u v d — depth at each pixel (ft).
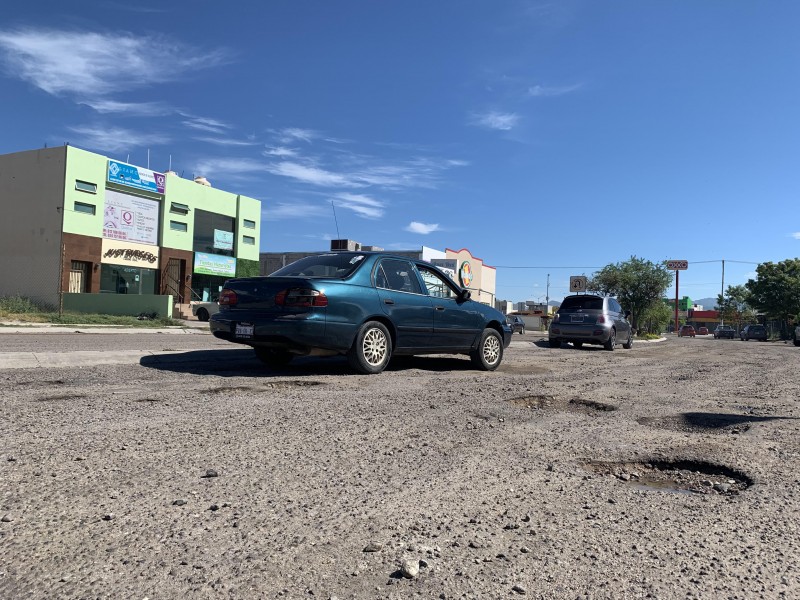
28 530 8.11
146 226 108.37
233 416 15.42
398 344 25.41
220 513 9.00
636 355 47.70
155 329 68.08
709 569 7.85
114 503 9.19
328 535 8.39
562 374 29.04
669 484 11.75
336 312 22.86
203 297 122.11
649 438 15.19
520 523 9.22
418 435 14.47
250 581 6.99
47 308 92.22
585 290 78.74
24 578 6.85
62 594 6.55
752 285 191.01
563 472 12.07
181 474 10.71
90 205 97.96
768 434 16.06
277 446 12.85
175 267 114.32
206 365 25.59
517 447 13.84
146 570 7.14
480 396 20.52
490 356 29.81
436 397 19.85
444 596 6.85
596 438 15.03
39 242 95.35
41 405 15.89
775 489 11.34
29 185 96.68
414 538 8.45
